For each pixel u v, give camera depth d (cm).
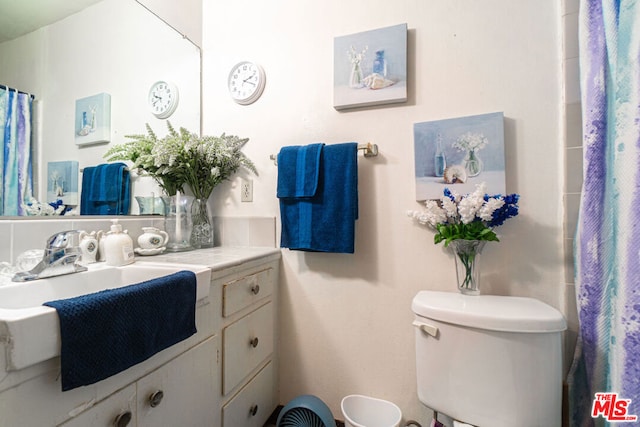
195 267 85
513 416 77
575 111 96
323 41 130
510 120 104
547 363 76
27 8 88
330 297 126
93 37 106
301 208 120
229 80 144
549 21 101
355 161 115
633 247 64
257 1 142
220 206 147
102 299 52
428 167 111
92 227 103
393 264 117
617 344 69
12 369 41
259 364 114
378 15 121
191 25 147
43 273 74
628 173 66
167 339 65
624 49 67
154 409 66
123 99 117
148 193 128
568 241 97
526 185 102
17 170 84
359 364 122
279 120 136
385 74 116
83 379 48
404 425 115
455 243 102
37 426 45
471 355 82
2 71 81
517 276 103
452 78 111
